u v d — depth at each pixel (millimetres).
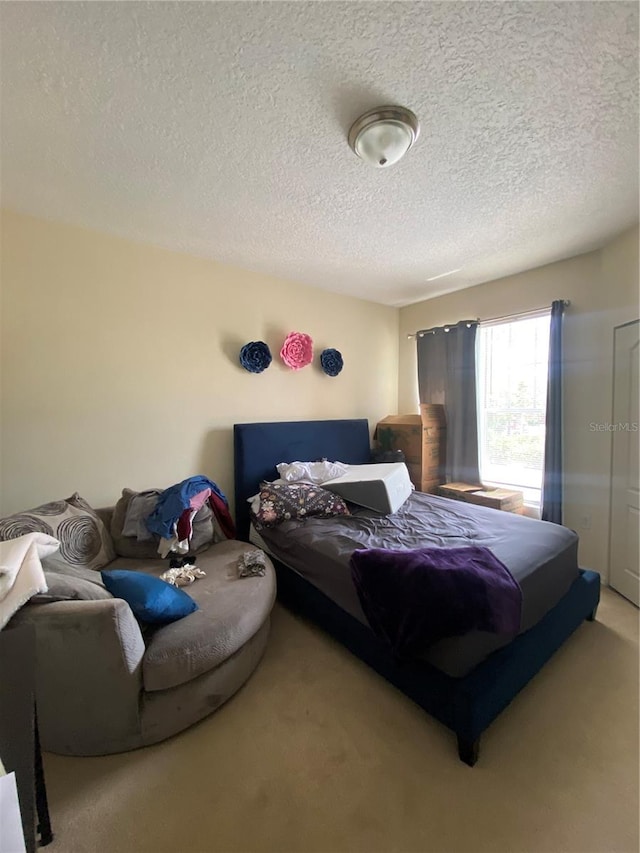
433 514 2504
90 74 1238
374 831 1135
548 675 1766
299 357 3273
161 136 1541
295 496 2545
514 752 1383
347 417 3781
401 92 1325
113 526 2275
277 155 1661
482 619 1399
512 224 2311
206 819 1169
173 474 2705
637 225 2324
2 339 2090
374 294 3719
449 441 3611
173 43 1141
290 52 1175
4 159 1679
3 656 1146
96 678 1322
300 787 1265
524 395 3207
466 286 3486
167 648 1411
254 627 1688
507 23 1094
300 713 1566
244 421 3053
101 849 1091
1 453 2102
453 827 1143
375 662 1692
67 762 1353
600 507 2711
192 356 2764
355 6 1041
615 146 1619
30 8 1035
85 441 2352
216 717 1545
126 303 2473
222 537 2500
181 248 2615
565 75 1264
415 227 2336
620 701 1616
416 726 1504
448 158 1687
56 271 2230
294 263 2906
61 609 1284
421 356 3854
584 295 2762
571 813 1179
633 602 2400
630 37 1128
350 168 1754
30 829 932
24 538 1450
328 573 1932
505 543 1937
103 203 2043
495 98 1354
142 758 1367
